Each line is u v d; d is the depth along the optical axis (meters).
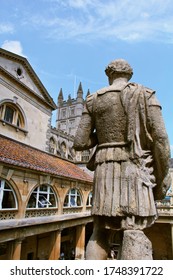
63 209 19.30
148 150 2.99
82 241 22.52
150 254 2.57
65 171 21.58
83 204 22.81
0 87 23.48
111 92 3.03
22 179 14.58
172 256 25.34
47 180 17.06
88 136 3.27
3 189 13.16
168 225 26.91
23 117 26.66
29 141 27.39
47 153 25.30
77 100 103.94
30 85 28.75
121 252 2.65
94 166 3.21
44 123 30.80
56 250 17.95
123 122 2.95
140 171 2.81
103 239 2.93
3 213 13.09
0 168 12.77
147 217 2.71
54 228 17.73
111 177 2.87
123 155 2.88
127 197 2.71
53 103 32.72
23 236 14.28
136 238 2.55
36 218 15.59
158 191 3.08
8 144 18.27
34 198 15.97
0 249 16.97
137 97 2.89
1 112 24.00
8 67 25.09
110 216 2.73
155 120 2.83
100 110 3.07
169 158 2.89
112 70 3.23
